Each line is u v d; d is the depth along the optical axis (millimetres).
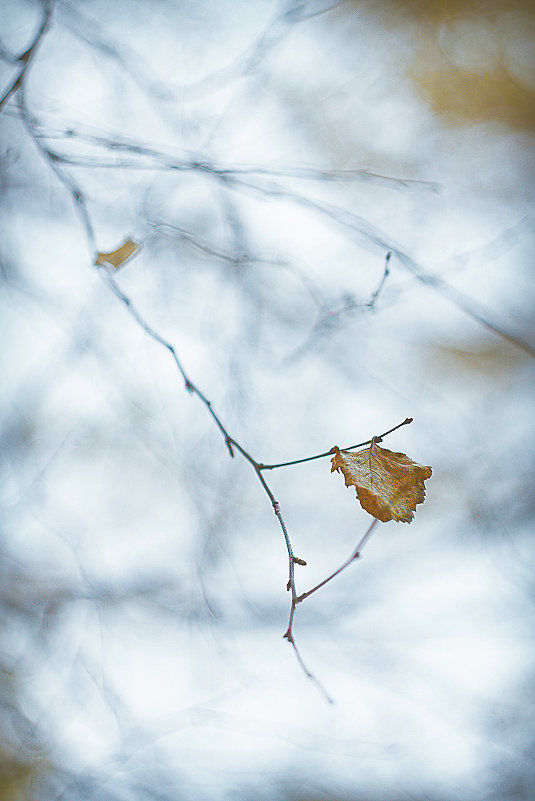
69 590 4020
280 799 3914
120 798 3727
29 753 3699
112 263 2148
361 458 1480
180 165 2365
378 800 4090
